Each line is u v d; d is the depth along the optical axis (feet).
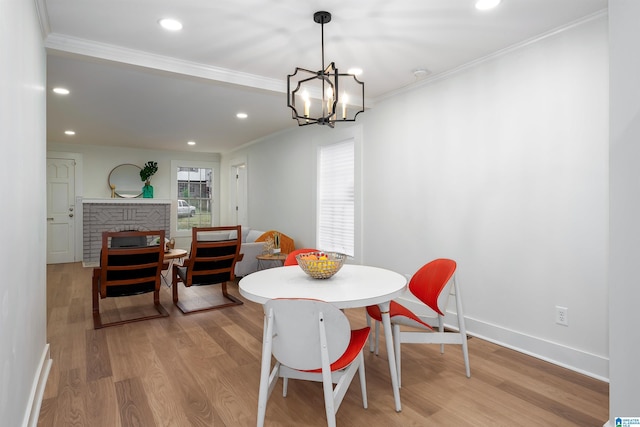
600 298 7.58
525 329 8.89
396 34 8.29
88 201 22.66
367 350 9.21
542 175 8.49
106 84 11.71
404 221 12.07
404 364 8.38
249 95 12.91
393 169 12.45
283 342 5.32
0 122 3.81
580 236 7.87
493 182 9.50
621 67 5.23
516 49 8.91
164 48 8.95
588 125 7.70
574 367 7.96
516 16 7.57
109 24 7.73
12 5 4.41
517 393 7.05
